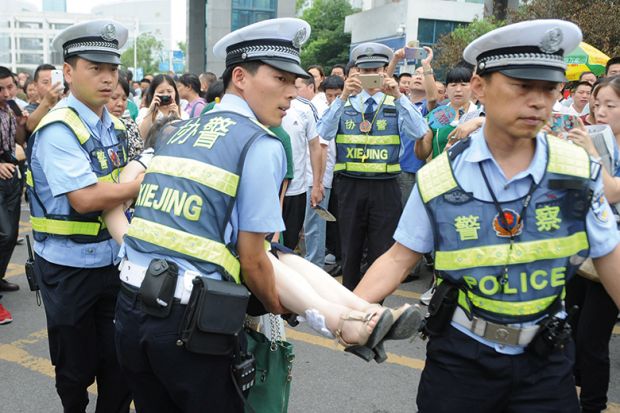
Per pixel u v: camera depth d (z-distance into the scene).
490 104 1.72
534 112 1.66
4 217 4.57
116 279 2.66
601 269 1.85
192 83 6.81
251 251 1.91
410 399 3.38
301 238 6.30
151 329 1.84
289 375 2.27
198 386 1.86
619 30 12.30
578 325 2.86
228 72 2.04
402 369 3.76
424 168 1.85
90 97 2.56
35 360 3.82
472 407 1.80
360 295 1.96
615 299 1.85
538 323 1.77
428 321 1.88
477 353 1.78
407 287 5.41
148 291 1.81
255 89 2.00
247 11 28.30
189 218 1.83
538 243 1.72
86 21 2.50
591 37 12.47
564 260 1.75
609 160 2.64
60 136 2.45
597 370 2.82
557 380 1.80
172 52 23.03
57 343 2.64
